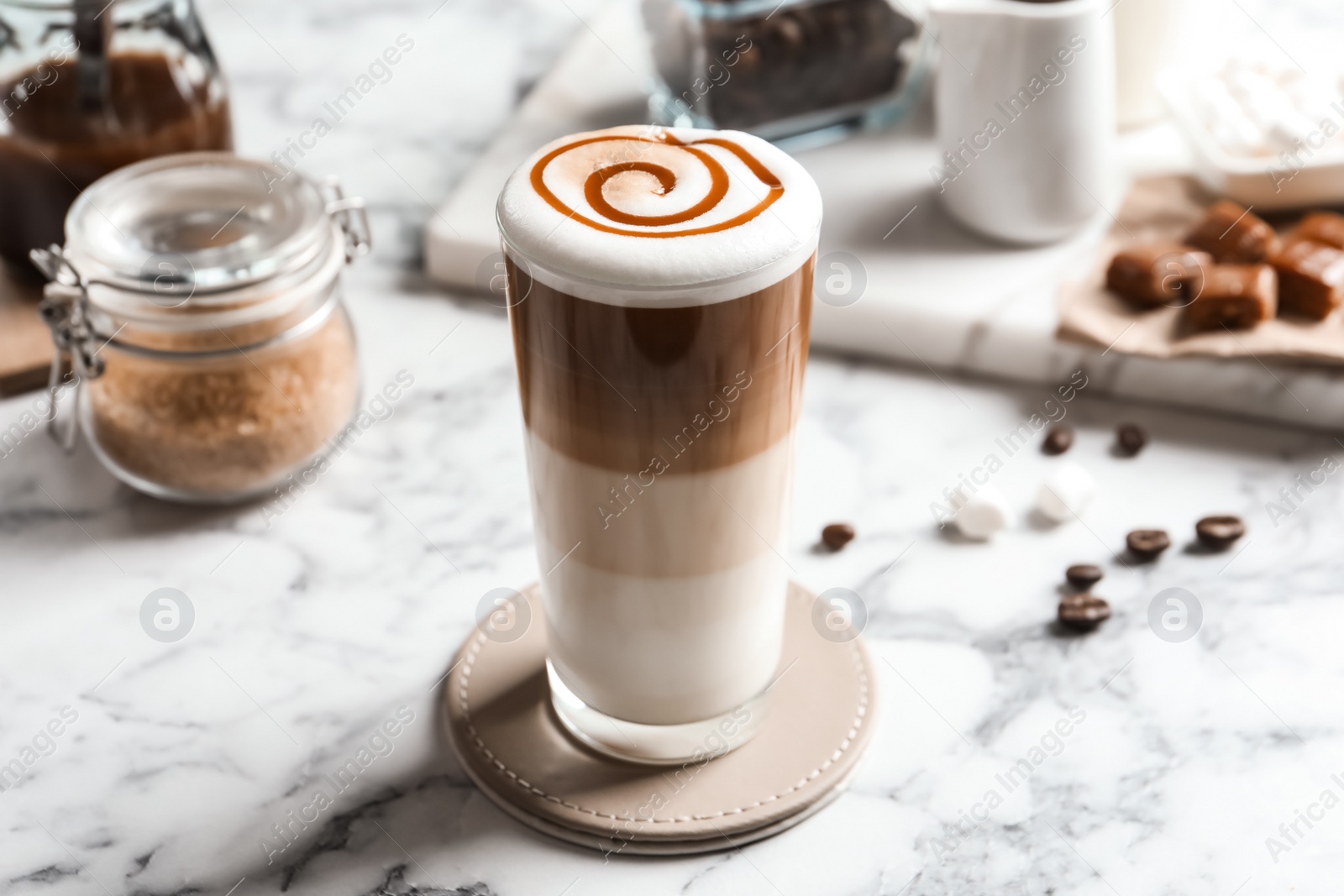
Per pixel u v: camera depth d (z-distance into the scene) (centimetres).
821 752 61
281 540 68
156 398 67
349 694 64
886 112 83
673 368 54
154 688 64
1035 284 75
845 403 73
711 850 60
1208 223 74
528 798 60
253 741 62
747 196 55
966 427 72
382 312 77
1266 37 87
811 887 59
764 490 57
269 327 66
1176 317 73
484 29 92
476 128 85
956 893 59
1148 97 82
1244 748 62
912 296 74
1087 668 64
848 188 80
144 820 61
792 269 54
